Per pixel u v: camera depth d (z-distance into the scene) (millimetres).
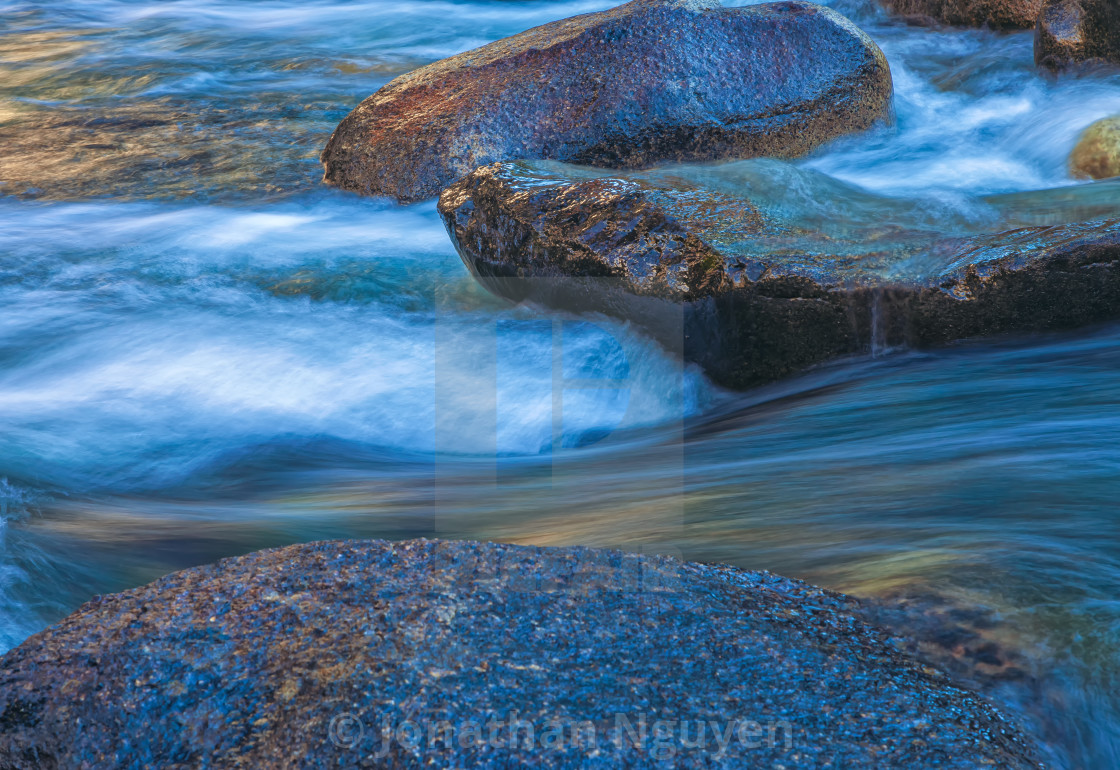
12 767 1927
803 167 5945
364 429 4469
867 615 2420
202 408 4648
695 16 7027
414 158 7000
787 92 7062
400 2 15227
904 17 11711
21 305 5840
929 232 4613
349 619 2127
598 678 1980
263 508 3713
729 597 2348
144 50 12781
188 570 2363
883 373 4227
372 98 7422
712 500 3258
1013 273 4086
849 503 3162
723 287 4207
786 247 4340
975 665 2238
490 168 5355
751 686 2010
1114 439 3520
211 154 8547
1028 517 2975
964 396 3984
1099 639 2318
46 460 4125
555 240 4668
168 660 2043
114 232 7004
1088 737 2059
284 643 2070
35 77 11453
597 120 6812
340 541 2451
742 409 4234
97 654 2066
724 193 4852
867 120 7355
